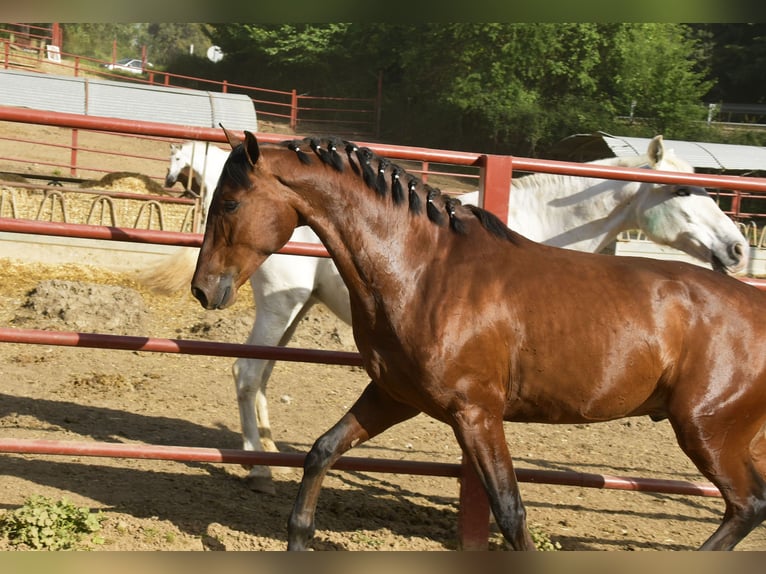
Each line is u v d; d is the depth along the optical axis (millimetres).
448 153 3625
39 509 3357
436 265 3074
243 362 4660
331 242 3107
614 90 27375
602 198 5004
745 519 3053
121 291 8281
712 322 3064
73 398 5840
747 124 27125
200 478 4477
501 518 2965
